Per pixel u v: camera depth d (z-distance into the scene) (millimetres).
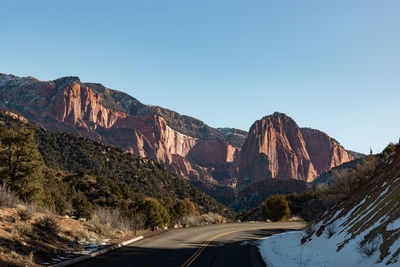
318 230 17359
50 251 12195
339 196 25031
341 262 11281
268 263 13836
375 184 16219
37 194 34250
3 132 35250
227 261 14000
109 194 70562
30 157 35250
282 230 29781
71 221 18344
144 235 21594
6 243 11109
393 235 9945
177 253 15547
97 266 11430
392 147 27266
